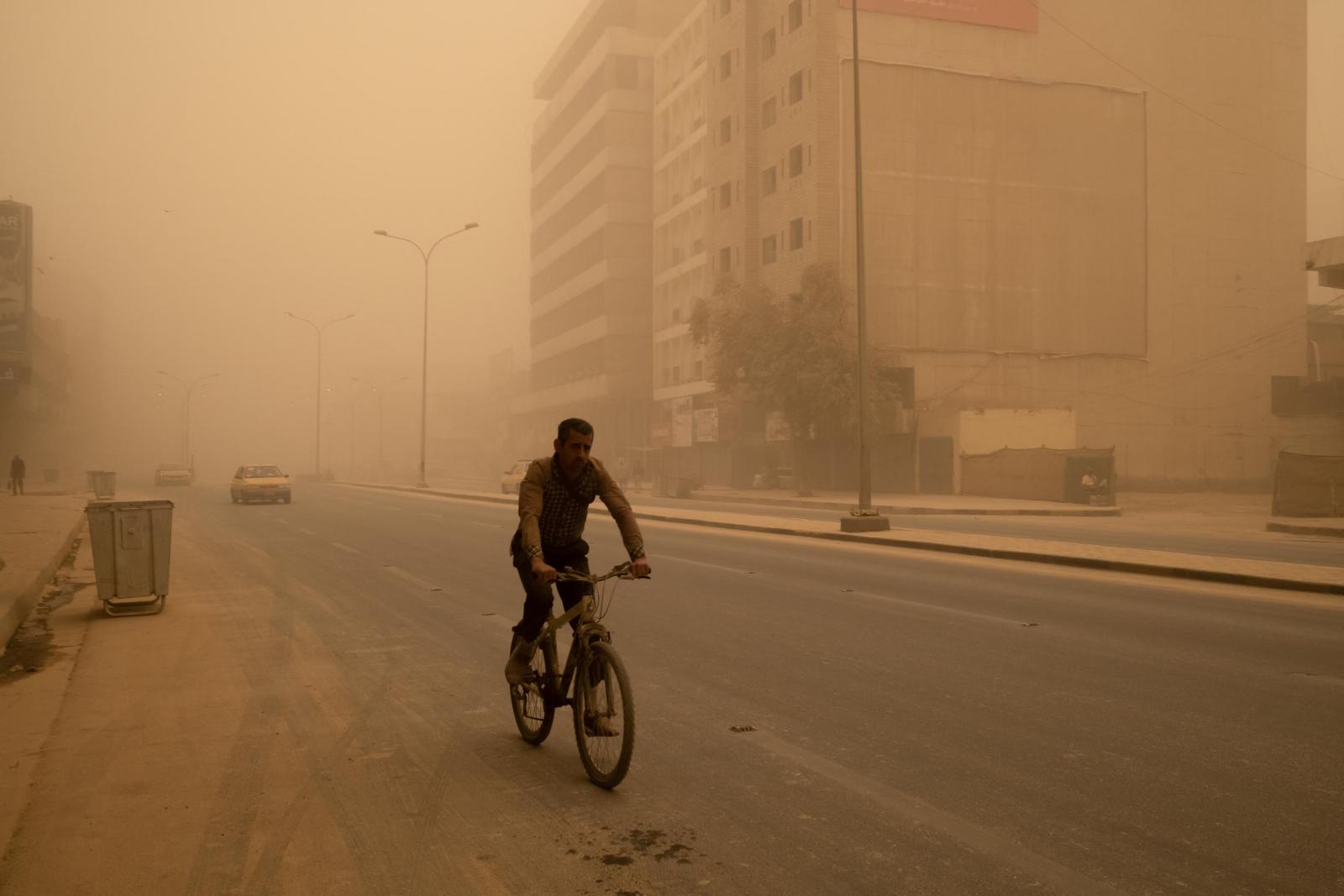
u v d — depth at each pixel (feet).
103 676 24.43
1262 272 168.86
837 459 157.28
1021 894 11.80
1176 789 15.48
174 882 12.35
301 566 48.98
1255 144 169.58
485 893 11.96
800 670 24.40
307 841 13.69
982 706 20.76
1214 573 41.91
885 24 153.48
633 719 15.21
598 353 244.83
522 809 14.90
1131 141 163.32
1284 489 86.43
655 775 16.43
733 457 173.88
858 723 19.53
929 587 40.01
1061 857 12.87
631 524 16.53
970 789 15.55
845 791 15.52
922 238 153.17
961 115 155.84
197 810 14.93
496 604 36.19
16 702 21.67
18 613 32.37
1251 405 166.91
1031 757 17.25
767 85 168.96
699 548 59.00
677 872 12.53
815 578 43.21
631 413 231.50
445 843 13.57
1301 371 169.68
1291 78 172.24
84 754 17.79
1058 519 96.02
